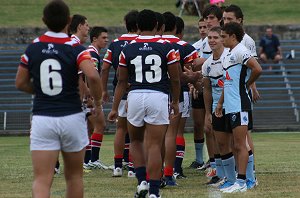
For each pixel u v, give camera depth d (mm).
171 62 27531
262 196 28172
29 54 21703
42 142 21375
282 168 38188
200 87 34781
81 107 21922
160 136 27266
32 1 110562
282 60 86312
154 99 27125
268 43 85188
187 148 53469
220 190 30141
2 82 80750
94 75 21656
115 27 91812
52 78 21453
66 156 21953
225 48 30672
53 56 21531
